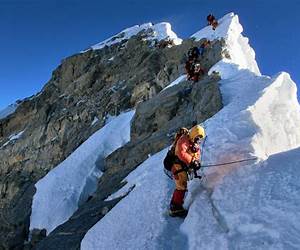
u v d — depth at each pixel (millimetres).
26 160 31547
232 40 24969
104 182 18141
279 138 10867
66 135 29953
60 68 39281
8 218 22406
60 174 22047
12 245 20203
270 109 12039
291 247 5883
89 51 37781
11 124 39375
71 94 34594
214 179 8523
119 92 28828
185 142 8281
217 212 7555
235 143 9422
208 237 7137
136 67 30969
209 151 9594
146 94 27109
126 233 9055
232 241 6641
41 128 32719
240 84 16531
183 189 8305
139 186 11500
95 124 27969
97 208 13586
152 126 19703
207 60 23312
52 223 19062
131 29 38656
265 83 13812
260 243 6246
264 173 7824
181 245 7648
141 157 17000
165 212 8789
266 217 6668
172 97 19703
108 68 33875
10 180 29438
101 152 21734
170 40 30828
